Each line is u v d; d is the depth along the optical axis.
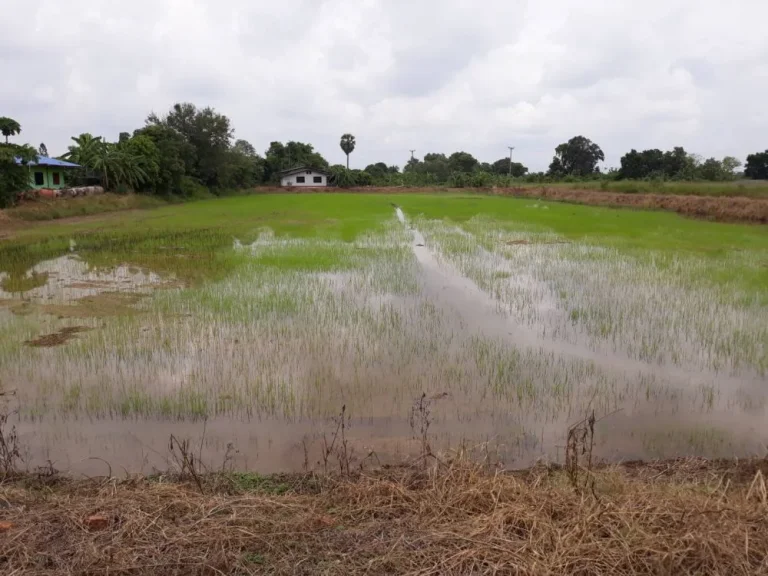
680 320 9.03
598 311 9.58
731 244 17.27
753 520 3.32
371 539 3.32
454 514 3.55
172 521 3.49
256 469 4.65
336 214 28.95
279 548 3.24
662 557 2.99
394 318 9.15
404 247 16.67
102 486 4.14
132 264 14.04
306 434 5.30
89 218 26.80
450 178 64.69
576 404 6.00
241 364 7.09
